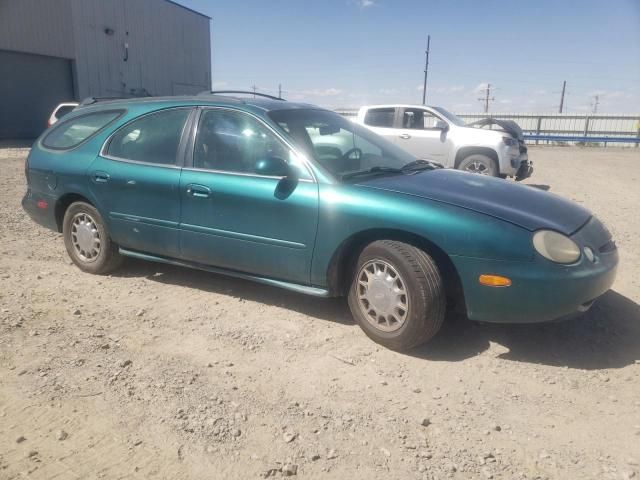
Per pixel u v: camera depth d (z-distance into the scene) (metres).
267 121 4.22
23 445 2.74
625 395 3.28
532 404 3.18
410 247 3.63
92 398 3.15
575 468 2.64
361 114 12.38
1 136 23.08
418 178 4.20
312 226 3.90
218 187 4.25
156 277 5.21
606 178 14.27
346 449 2.75
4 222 7.20
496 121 11.98
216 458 2.66
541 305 3.42
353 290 3.94
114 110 5.13
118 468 2.59
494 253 3.42
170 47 33.12
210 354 3.72
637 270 5.62
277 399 3.18
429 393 3.28
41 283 4.98
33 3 23.48
